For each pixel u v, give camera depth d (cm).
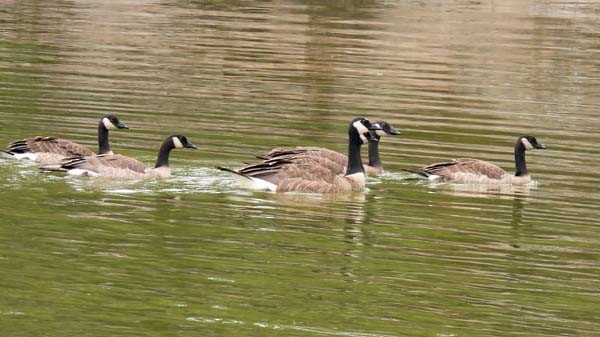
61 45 3934
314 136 2805
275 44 4228
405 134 2930
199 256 1791
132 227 1925
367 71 3800
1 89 3131
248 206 2123
